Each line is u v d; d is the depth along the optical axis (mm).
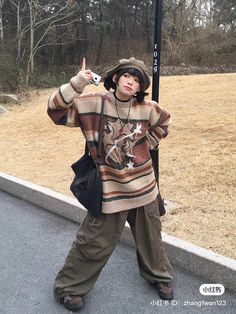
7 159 6480
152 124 2709
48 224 4184
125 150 2590
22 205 4762
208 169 5172
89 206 2559
